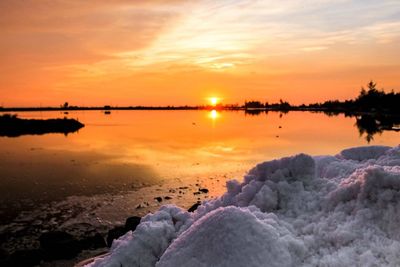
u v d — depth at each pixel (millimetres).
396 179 2889
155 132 59750
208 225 2578
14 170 24859
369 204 2908
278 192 3365
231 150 34750
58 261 10312
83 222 13891
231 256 2334
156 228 2951
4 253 11094
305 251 2568
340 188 3152
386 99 102875
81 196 17703
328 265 2434
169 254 2576
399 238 2541
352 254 2488
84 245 11180
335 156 4980
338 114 136375
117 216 14609
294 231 2865
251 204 3322
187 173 23359
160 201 16766
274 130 59156
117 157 30984
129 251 2793
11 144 43125
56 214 14898
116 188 19328
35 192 18484
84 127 76375
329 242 2715
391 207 2746
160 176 22438
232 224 2480
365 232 2682
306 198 3262
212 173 23328
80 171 24312
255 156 30781
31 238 12328
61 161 28906
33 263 10188
